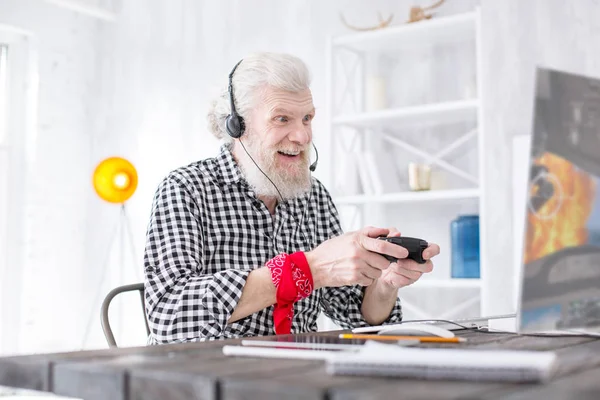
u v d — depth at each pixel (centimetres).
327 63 306
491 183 286
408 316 308
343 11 330
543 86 81
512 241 278
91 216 399
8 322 363
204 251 153
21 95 378
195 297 124
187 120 379
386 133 318
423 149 310
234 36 366
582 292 82
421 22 284
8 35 375
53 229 382
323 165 329
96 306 389
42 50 383
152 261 141
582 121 83
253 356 78
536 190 80
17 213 372
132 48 399
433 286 278
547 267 80
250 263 157
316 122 333
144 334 377
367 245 117
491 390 51
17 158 374
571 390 52
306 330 159
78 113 399
